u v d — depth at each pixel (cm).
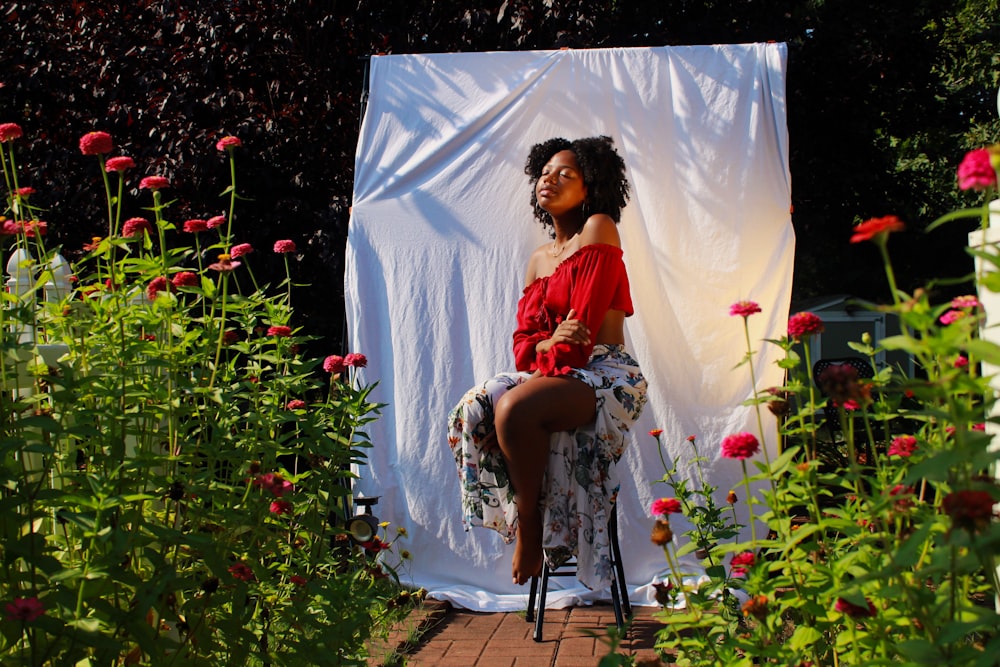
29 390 269
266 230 808
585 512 352
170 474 238
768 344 431
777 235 436
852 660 189
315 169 854
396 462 455
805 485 199
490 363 454
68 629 190
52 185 861
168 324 249
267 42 856
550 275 397
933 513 191
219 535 243
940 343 135
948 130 1489
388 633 342
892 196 1263
